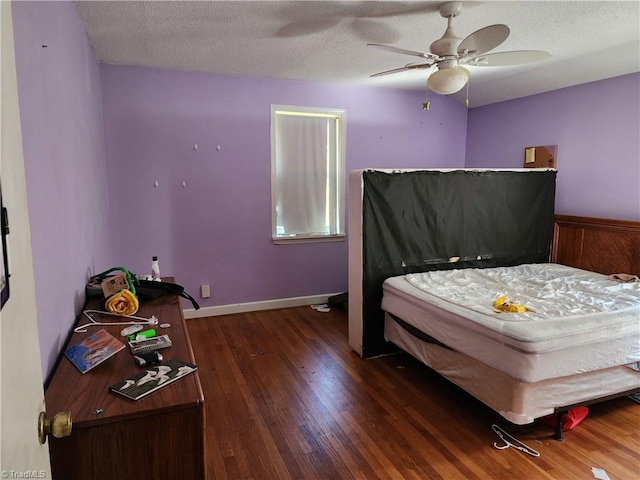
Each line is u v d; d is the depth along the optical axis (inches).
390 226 126.2
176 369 55.9
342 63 143.6
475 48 93.0
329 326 156.4
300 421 95.7
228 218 164.6
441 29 112.0
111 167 146.7
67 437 45.3
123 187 149.1
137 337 65.9
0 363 25.9
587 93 150.0
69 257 73.9
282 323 159.3
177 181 155.8
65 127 76.6
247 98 161.5
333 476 78.1
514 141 180.7
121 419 46.4
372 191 122.3
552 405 85.9
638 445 87.4
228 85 158.2
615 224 139.7
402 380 115.5
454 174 133.3
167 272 158.7
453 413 99.5
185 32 113.1
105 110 143.7
